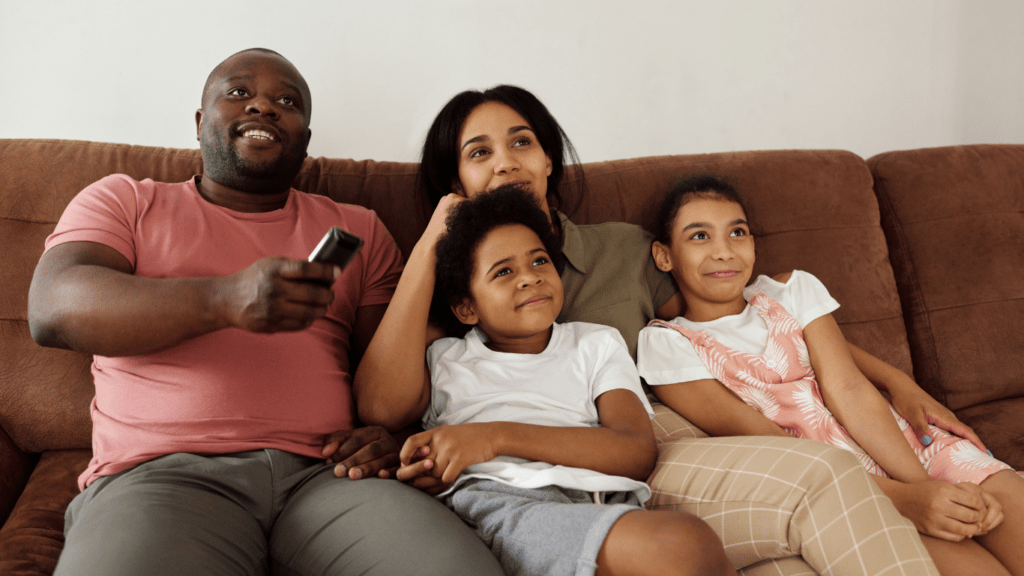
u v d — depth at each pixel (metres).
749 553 0.81
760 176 1.42
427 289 1.00
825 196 1.43
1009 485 0.95
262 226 1.04
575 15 1.73
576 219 1.37
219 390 0.87
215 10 1.54
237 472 0.82
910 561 0.72
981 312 1.43
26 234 1.12
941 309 1.43
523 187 1.13
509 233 1.02
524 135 1.19
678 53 1.81
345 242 0.72
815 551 0.76
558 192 1.36
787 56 1.87
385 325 0.99
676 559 0.65
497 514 0.80
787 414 1.08
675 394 1.13
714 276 1.18
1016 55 2.01
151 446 0.84
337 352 1.04
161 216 0.98
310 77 1.61
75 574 0.64
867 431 1.07
